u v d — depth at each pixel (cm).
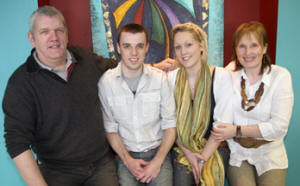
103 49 179
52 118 122
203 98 142
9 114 114
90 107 132
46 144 127
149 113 142
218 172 137
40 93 119
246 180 132
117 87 140
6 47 147
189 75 148
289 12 155
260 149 136
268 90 133
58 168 129
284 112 129
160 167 138
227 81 140
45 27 114
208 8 180
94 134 133
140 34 131
